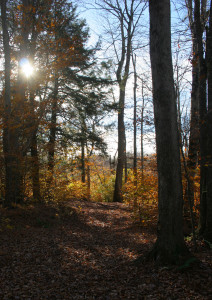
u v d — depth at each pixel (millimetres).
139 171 10672
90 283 4801
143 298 4102
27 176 11594
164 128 5219
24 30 11000
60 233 8789
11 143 10180
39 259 5949
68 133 15281
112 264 5898
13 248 6434
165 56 5172
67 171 13852
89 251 6949
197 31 7090
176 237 5262
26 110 10492
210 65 6426
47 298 4191
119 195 18828
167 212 5273
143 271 5090
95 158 22062
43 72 11039
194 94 9328
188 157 8883
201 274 4539
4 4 9859
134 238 8508
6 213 9266
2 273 4938
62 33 12281
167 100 5195
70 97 14773
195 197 8805
